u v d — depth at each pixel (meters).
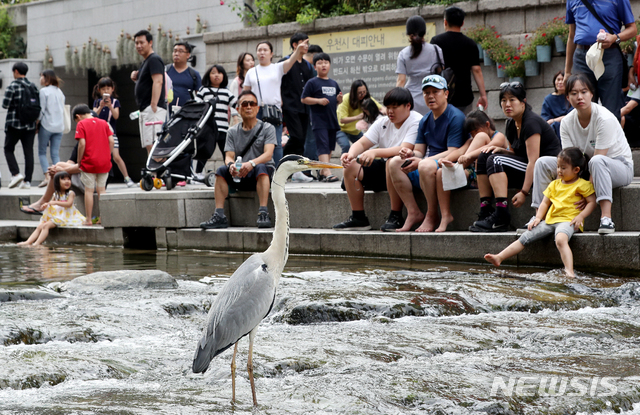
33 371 3.79
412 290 5.70
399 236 7.75
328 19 13.23
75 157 11.16
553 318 5.02
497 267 7.01
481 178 7.49
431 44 9.30
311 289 5.72
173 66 12.39
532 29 11.55
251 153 9.23
